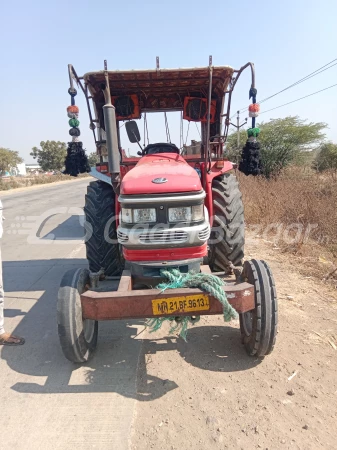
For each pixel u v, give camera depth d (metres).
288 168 14.09
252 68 3.84
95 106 4.64
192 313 2.75
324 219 6.78
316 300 4.21
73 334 2.84
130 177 3.06
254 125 4.10
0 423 2.52
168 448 2.24
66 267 6.00
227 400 2.65
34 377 3.03
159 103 5.07
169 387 2.83
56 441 2.34
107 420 2.50
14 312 4.32
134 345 3.46
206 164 3.86
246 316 3.23
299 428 2.37
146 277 3.08
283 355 3.18
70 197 17.80
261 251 6.19
